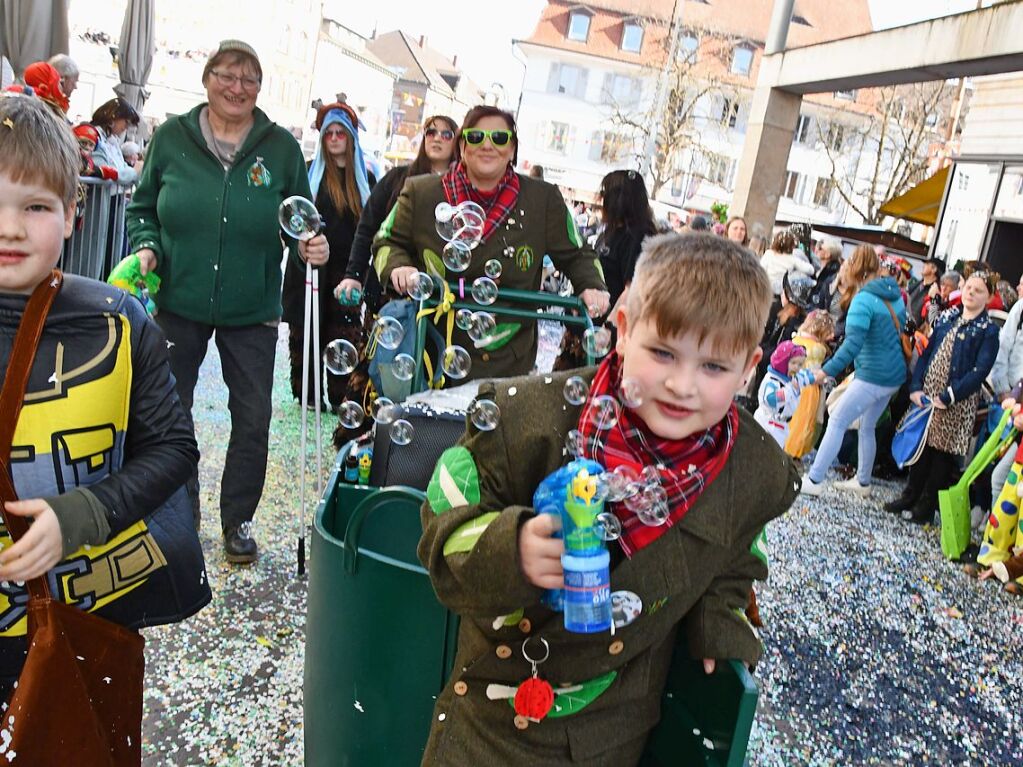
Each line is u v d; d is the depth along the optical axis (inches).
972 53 309.9
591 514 43.6
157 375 59.3
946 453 198.7
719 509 51.1
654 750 56.7
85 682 54.1
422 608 64.7
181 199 117.4
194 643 104.8
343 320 197.5
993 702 123.0
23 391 52.7
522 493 51.9
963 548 179.6
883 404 213.9
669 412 48.4
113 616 58.1
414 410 87.9
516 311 110.7
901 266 334.6
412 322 116.3
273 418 198.8
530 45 1507.1
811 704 115.7
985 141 411.8
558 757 51.7
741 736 46.7
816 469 214.4
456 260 106.2
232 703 94.5
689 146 1160.2
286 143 124.1
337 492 79.6
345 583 66.7
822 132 1325.0
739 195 462.9
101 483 54.8
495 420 51.6
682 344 47.1
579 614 42.9
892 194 964.0
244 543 125.9
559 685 51.8
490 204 113.7
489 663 52.5
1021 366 202.4
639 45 1515.7
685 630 54.0
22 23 236.4
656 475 49.5
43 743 51.3
